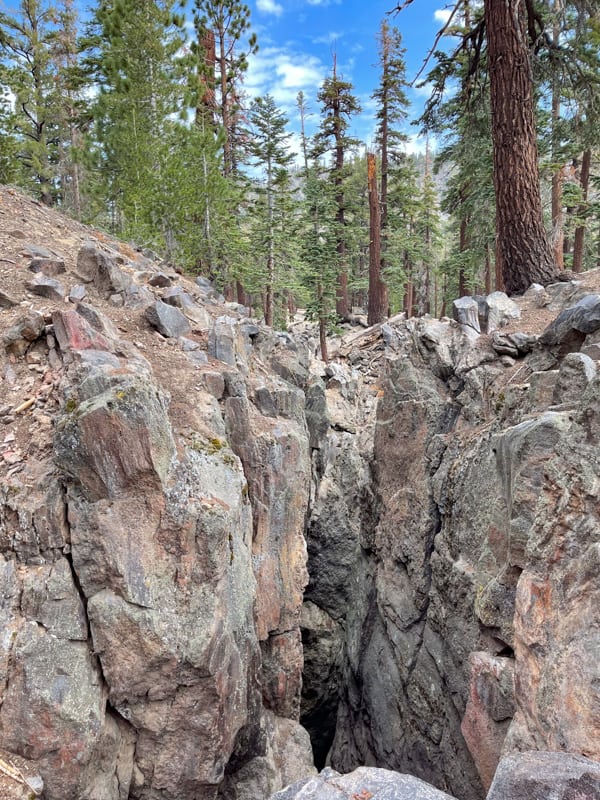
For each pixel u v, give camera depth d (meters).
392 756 9.77
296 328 30.34
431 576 9.39
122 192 16.20
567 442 5.13
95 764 5.22
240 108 22.81
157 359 8.01
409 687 9.38
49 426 6.15
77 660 5.22
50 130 22.89
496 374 9.24
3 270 8.52
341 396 16.81
